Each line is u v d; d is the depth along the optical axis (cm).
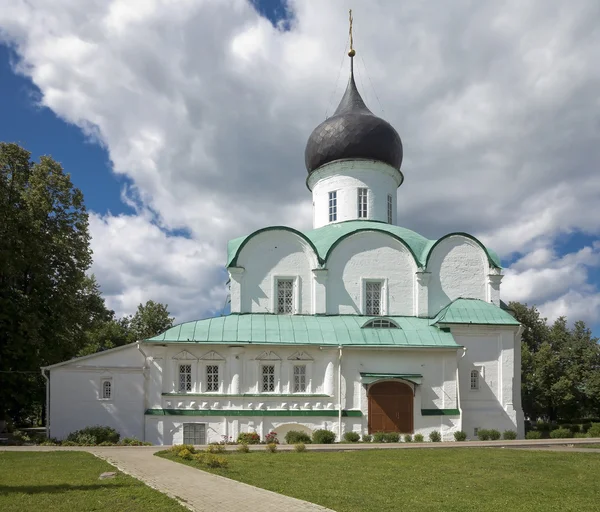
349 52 4778
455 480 1728
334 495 1429
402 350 3391
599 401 5319
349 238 3872
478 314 3612
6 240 3416
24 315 3459
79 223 4103
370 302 3844
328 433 3088
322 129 4466
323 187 4494
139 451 2472
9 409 3650
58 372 3198
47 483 1557
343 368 3362
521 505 1391
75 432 3089
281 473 1800
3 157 3775
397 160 4525
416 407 3303
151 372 3253
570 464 2092
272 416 3247
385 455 2325
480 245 3928
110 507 1256
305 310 3753
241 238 4019
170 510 1230
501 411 3481
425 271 3825
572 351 5566
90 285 5662
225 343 3300
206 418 3219
